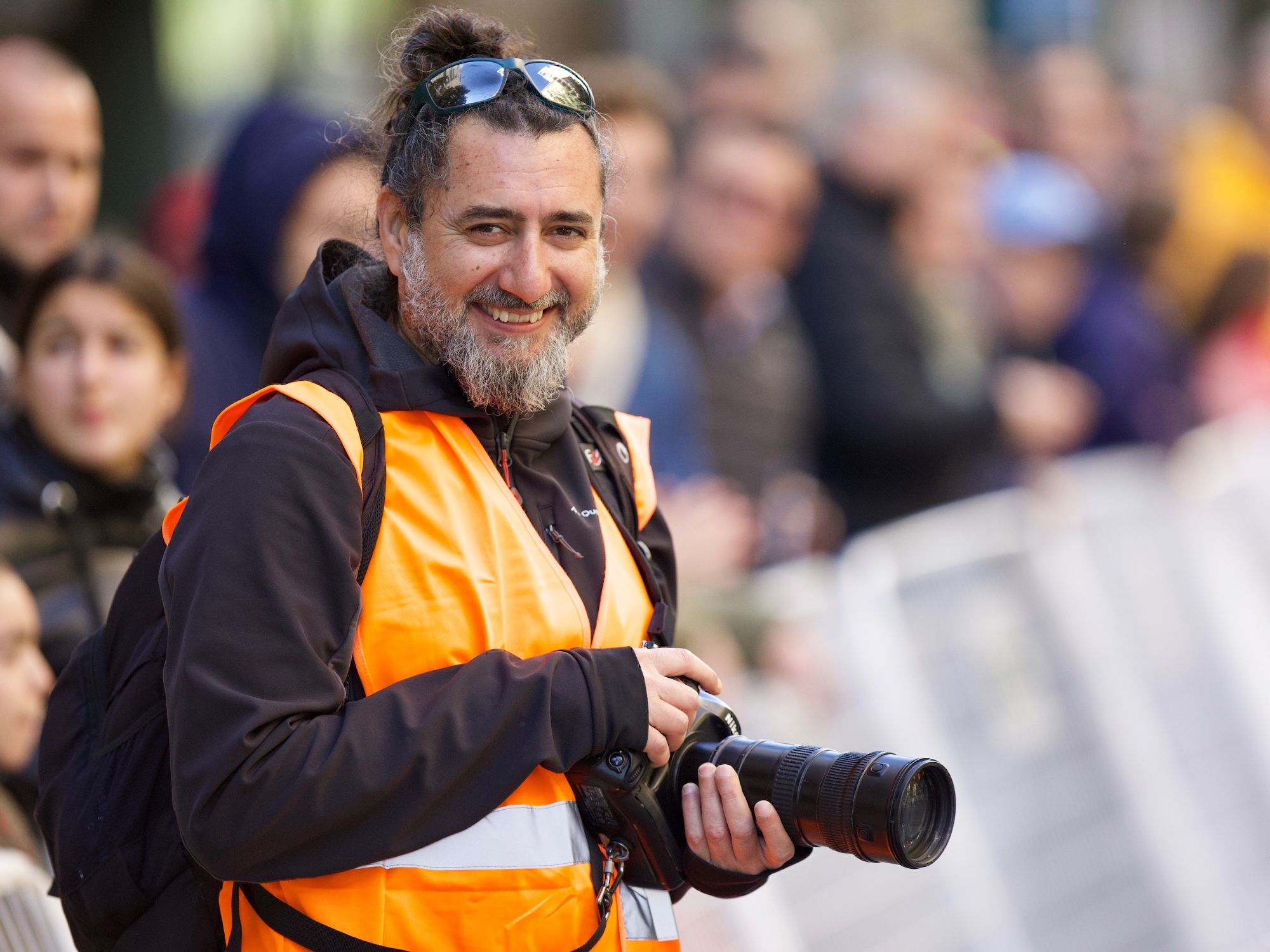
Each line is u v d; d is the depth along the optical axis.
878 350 17.62
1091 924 15.20
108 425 10.27
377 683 6.34
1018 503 16.42
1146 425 21.83
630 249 15.77
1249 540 19.70
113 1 22.67
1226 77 37.41
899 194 18.33
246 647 5.93
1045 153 24.91
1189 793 16.83
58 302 10.25
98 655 6.98
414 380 6.63
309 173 12.93
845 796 6.49
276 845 5.93
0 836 9.12
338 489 6.25
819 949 12.63
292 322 6.87
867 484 17.78
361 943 6.20
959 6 31.44
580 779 6.57
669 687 6.60
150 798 6.67
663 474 15.43
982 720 14.96
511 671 6.25
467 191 6.50
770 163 16.94
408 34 7.08
